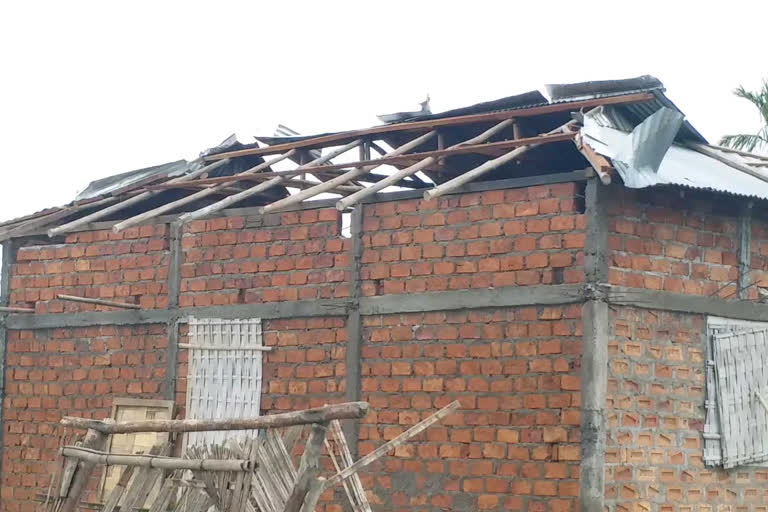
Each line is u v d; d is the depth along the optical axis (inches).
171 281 455.2
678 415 380.5
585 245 363.6
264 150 463.2
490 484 373.4
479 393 378.9
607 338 362.3
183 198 466.0
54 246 491.5
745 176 426.6
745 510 396.5
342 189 433.1
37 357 491.8
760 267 410.9
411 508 388.2
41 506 374.9
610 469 359.9
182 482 310.2
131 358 463.5
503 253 378.6
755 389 399.2
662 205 382.0
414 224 398.0
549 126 419.5
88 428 335.6
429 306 390.9
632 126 423.5
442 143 426.9
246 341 432.8
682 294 383.6
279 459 300.7
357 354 405.1
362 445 401.4
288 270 426.6
